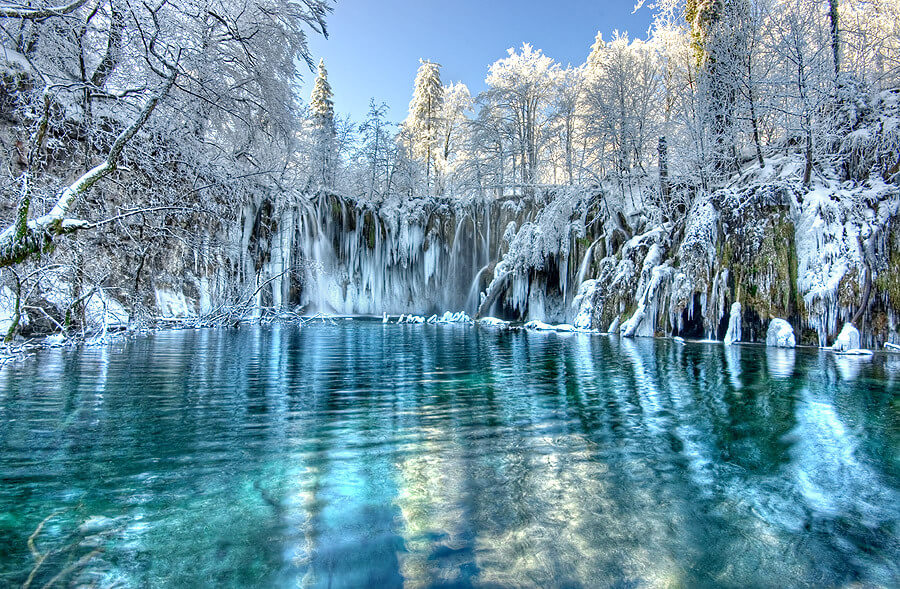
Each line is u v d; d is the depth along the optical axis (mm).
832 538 2318
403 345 11477
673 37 24641
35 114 9398
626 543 2242
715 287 12781
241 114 14273
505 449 3615
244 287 18297
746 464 3334
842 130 12609
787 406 5109
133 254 13359
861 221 10789
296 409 4816
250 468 3146
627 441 3848
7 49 10055
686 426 4297
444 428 4188
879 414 4746
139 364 7523
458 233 27078
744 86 15000
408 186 33000
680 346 11461
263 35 12859
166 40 10172
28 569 1935
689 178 16406
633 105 19969
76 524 2336
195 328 14984
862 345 10477
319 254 23641
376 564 2018
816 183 12242
